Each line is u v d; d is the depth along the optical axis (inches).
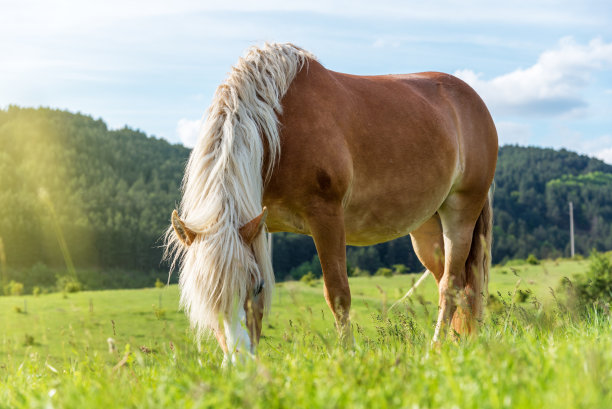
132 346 126.5
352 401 79.0
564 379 79.6
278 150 162.6
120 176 7180.1
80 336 129.2
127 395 95.0
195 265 132.3
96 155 7480.3
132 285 4640.8
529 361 98.2
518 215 7086.6
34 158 6771.7
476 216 218.4
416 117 195.5
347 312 163.8
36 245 5078.7
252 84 164.7
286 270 4168.3
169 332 126.0
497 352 97.4
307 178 164.2
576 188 7765.8
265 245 141.6
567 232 6574.8
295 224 172.4
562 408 68.8
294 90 171.0
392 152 184.1
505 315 157.6
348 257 4106.8
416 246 232.8
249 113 160.4
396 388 84.0
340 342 140.9
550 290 159.9
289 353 124.7
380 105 188.4
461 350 117.3
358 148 176.6
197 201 148.6
